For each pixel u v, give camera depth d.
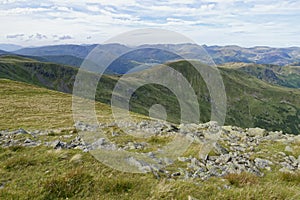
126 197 9.44
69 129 21.22
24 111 38.44
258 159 14.52
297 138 19.61
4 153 13.46
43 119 30.69
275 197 9.68
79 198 9.28
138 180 10.41
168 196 9.47
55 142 15.53
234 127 24.28
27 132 20.23
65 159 12.61
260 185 10.85
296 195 9.89
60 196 9.40
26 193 9.36
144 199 9.34
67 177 10.18
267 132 22.48
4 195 9.28
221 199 9.44
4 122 28.11
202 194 9.71
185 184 10.30
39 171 11.25
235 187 10.75
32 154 13.48
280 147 17.50
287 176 12.16
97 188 9.87
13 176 10.84
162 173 11.82
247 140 19.53
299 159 14.80
